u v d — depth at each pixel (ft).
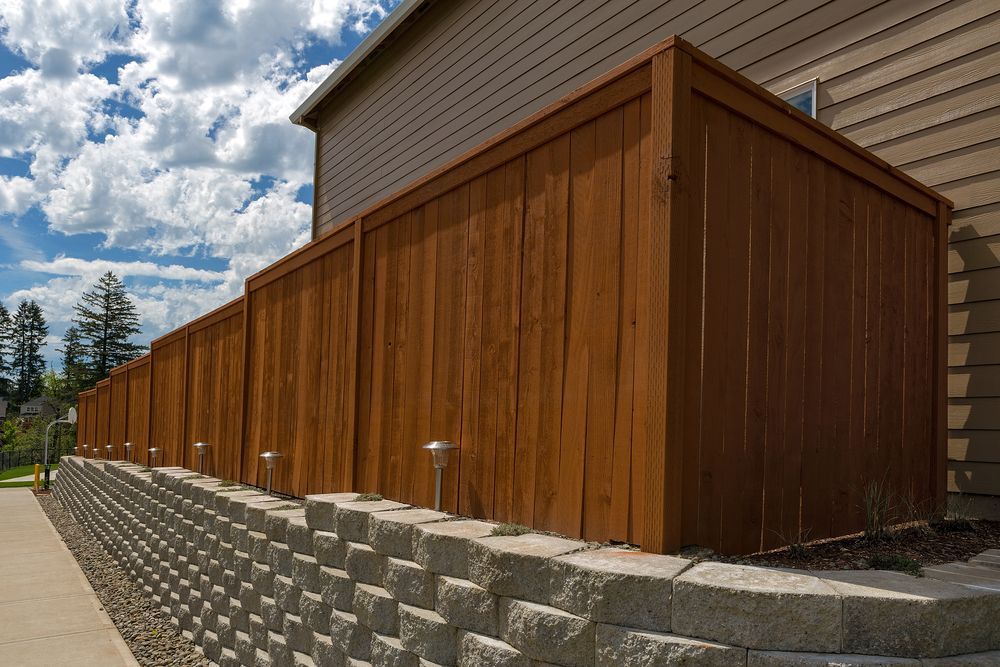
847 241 9.74
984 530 10.86
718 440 7.38
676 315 6.82
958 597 5.52
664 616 5.72
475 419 9.70
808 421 8.75
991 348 12.34
